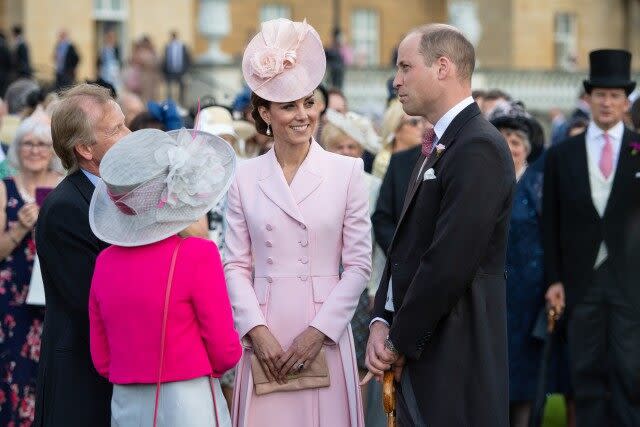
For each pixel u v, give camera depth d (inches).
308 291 325.1
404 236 308.0
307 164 329.4
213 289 282.0
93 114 308.0
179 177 279.3
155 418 280.5
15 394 397.7
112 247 288.7
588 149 456.4
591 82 452.4
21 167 414.9
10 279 399.5
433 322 290.7
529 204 474.0
